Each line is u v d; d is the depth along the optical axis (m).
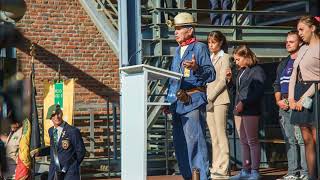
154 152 10.90
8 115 3.56
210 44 8.25
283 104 7.72
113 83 15.66
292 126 7.74
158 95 10.39
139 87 6.49
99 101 15.39
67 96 10.48
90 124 14.32
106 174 9.95
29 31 14.88
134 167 6.58
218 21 12.45
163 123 12.22
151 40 10.89
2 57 3.49
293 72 6.61
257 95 7.86
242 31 11.66
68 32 15.35
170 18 12.09
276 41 11.80
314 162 6.35
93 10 14.37
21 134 8.52
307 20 6.43
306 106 6.26
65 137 8.33
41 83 14.86
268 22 13.90
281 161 9.94
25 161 8.55
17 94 3.58
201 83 6.86
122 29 9.83
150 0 12.50
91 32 15.57
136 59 9.84
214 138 8.28
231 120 10.27
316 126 6.10
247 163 8.06
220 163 8.16
